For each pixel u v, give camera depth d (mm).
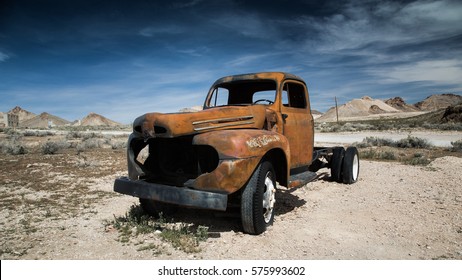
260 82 5836
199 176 4148
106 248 4168
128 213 5477
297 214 5516
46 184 7887
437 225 4910
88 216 5469
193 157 4633
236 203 4895
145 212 5355
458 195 6613
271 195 4750
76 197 6734
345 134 29062
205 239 4348
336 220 5191
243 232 4648
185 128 4176
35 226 4965
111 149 16312
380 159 12594
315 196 6754
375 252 4035
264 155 4594
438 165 10258
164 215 5383
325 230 4746
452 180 8016
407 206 5930
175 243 4242
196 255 3939
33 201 6363
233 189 4074
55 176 8906
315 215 5453
